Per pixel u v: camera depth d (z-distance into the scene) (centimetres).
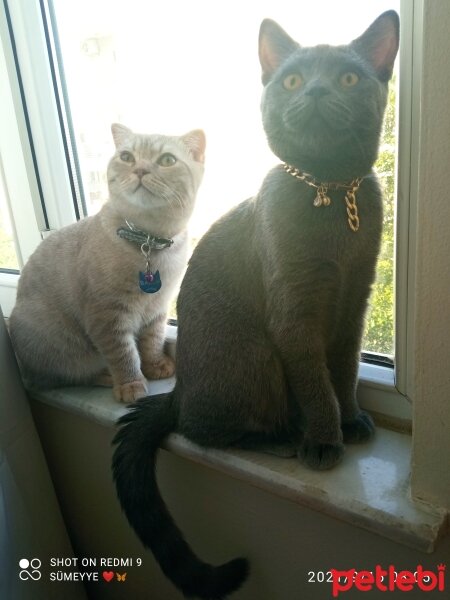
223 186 90
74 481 106
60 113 106
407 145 60
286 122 58
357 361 71
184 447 74
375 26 59
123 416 82
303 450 66
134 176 86
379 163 68
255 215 67
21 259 122
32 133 109
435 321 50
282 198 61
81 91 104
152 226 90
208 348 70
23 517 88
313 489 61
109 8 93
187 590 68
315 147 57
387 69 60
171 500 87
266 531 75
